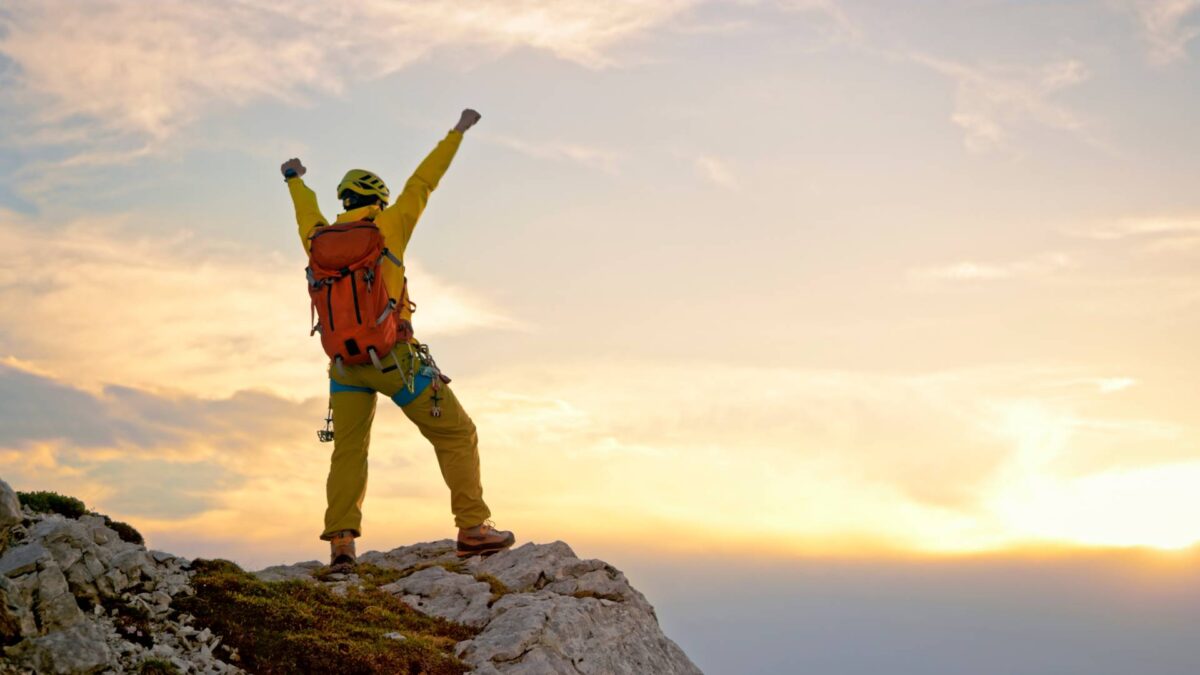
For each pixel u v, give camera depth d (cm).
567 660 593
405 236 660
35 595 511
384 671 553
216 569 609
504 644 585
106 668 507
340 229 641
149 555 592
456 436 689
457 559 705
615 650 616
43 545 540
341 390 672
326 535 675
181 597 571
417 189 662
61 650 501
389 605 621
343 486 673
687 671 639
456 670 568
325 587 621
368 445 683
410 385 658
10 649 495
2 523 526
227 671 534
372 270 638
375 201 672
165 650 530
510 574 670
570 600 634
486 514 705
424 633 598
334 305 641
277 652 551
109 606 545
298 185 692
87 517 604
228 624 559
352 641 567
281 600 588
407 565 711
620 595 661
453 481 698
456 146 672
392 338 648
